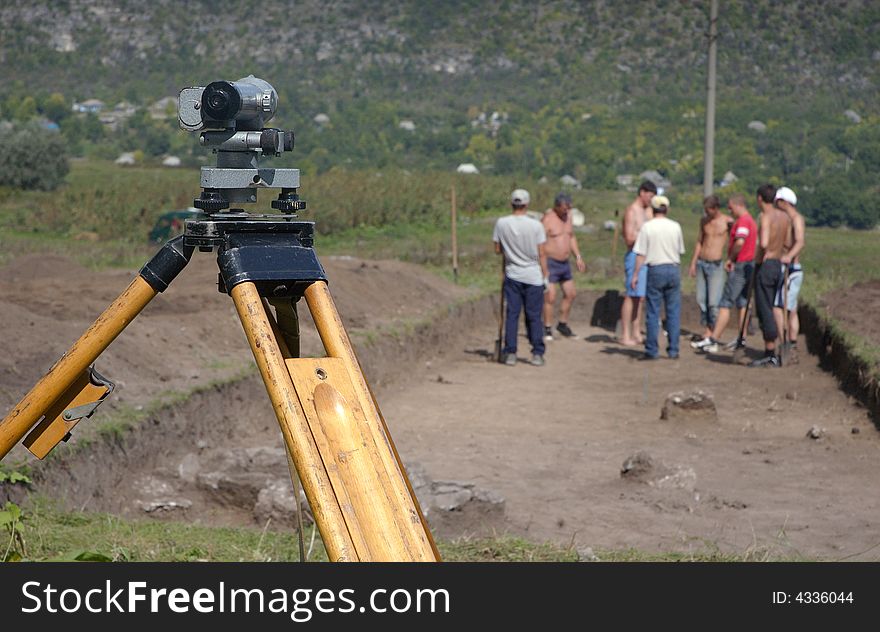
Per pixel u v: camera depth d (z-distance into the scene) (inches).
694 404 713.0
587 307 1257.4
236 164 192.1
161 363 678.5
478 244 1781.5
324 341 172.7
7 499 423.5
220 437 626.5
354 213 2007.9
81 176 4288.9
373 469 156.2
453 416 739.4
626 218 1062.4
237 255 177.5
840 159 7628.0
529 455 623.8
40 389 192.7
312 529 422.9
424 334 971.9
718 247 1045.2
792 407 764.6
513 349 962.7
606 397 809.5
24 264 1118.4
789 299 955.3
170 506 483.8
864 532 470.3
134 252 1505.9
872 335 886.4
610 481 560.4
